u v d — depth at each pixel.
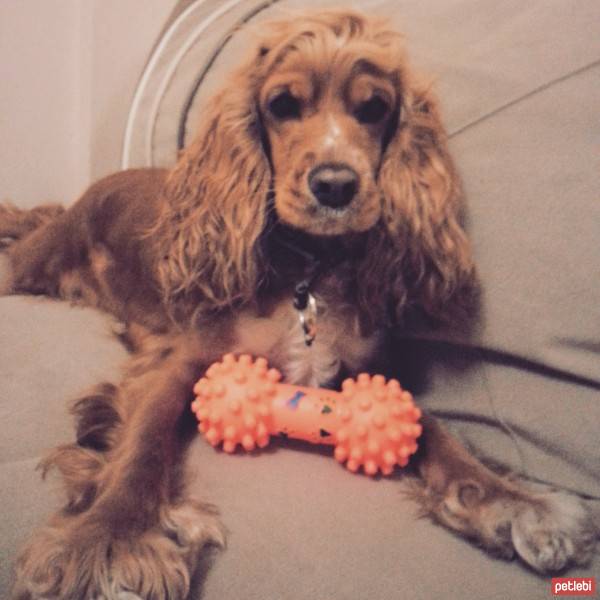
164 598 0.71
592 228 0.89
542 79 0.96
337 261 1.12
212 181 1.14
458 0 1.12
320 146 0.98
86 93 2.31
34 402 1.08
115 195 1.55
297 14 1.10
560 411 0.92
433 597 0.72
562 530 0.80
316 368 1.12
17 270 1.67
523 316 0.94
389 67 1.04
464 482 0.90
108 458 0.94
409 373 1.17
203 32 1.64
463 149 1.05
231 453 0.94
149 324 1.32
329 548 0.77
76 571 0.72
